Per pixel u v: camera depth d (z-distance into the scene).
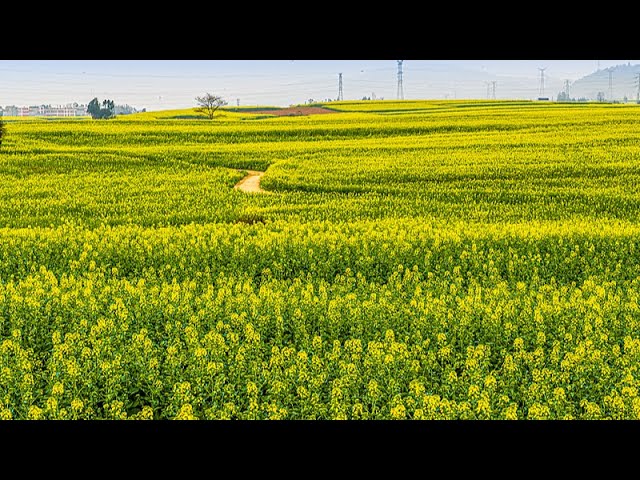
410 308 13.55
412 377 10.48
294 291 14.88
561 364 10.43
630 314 13.30
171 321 13.02
